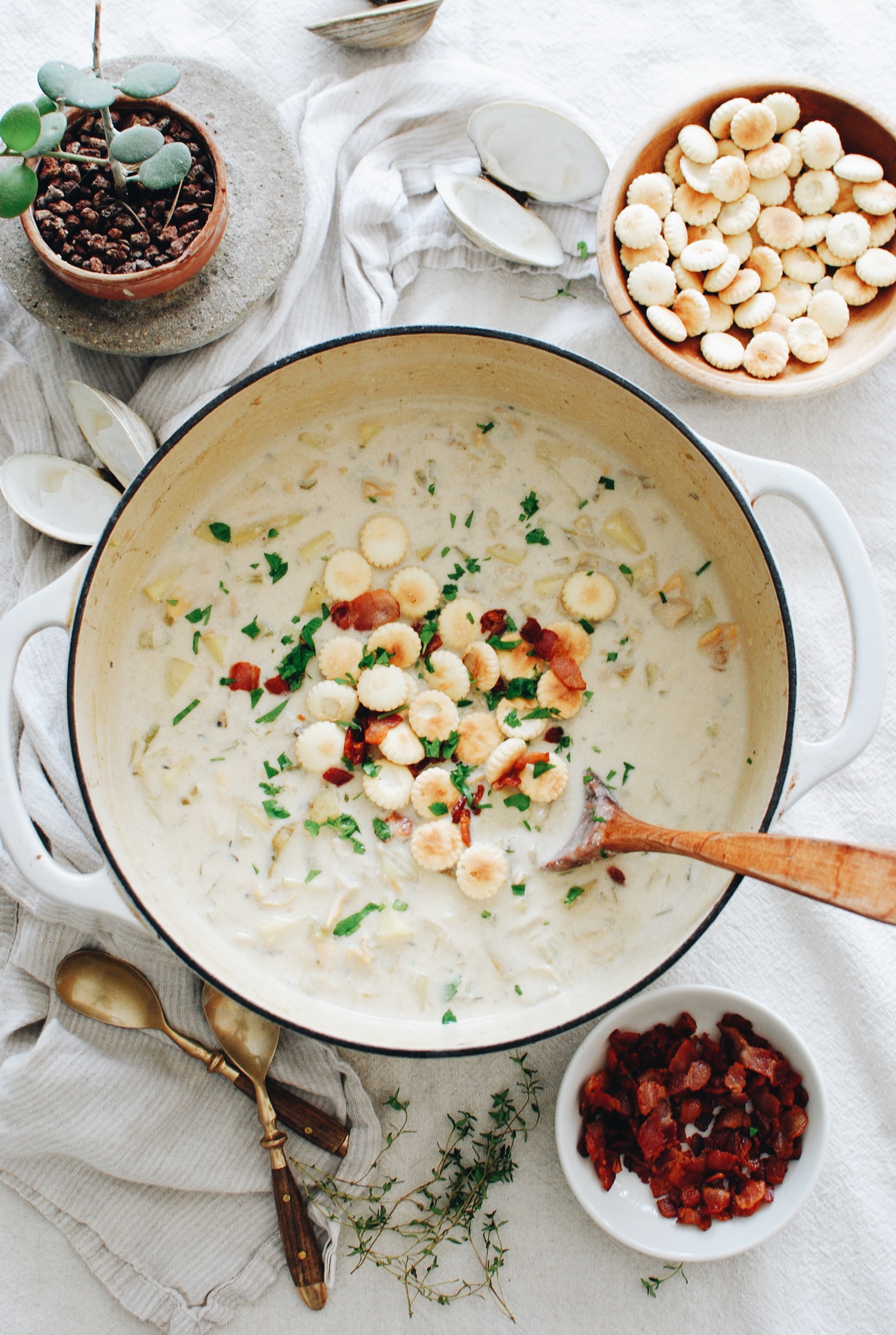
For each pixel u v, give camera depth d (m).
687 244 0.75
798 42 0.78
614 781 0.72
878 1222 0.75
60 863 0.75
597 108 0.78
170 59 0.74
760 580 0.70
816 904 0.76
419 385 0.73
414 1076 0.76
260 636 0.73
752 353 0.74
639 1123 0.72
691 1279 0.76
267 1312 0.75
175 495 0.71
